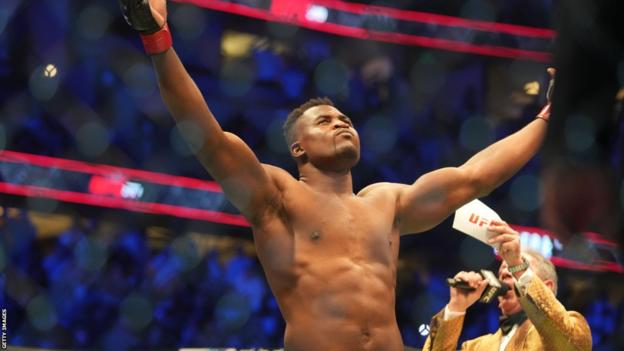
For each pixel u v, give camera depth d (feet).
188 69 25.46
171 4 25.23
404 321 23.71
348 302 8.79
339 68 25.90
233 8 25.46
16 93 23.35
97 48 23.88
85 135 23.59
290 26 26.02
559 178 4.00
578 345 10.53
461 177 9.82
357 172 25.03
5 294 21.61
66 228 22.93
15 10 23.06
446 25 26.53
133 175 23.70
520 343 11.35
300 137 9.84
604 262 21.61
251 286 23.62
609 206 3.92
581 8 3.87
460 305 11.10
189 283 23.27
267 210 9.26
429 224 9.82
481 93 26.21
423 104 25.91
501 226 10.50
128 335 22.38
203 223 23.94
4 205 22.65
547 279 11.71
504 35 26.45
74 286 22.31
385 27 26.37
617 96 3.92
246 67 25.75
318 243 9.07
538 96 26.02
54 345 21.62
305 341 8.74
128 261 23.04
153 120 24.17
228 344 22.98
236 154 9.01
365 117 25.68
